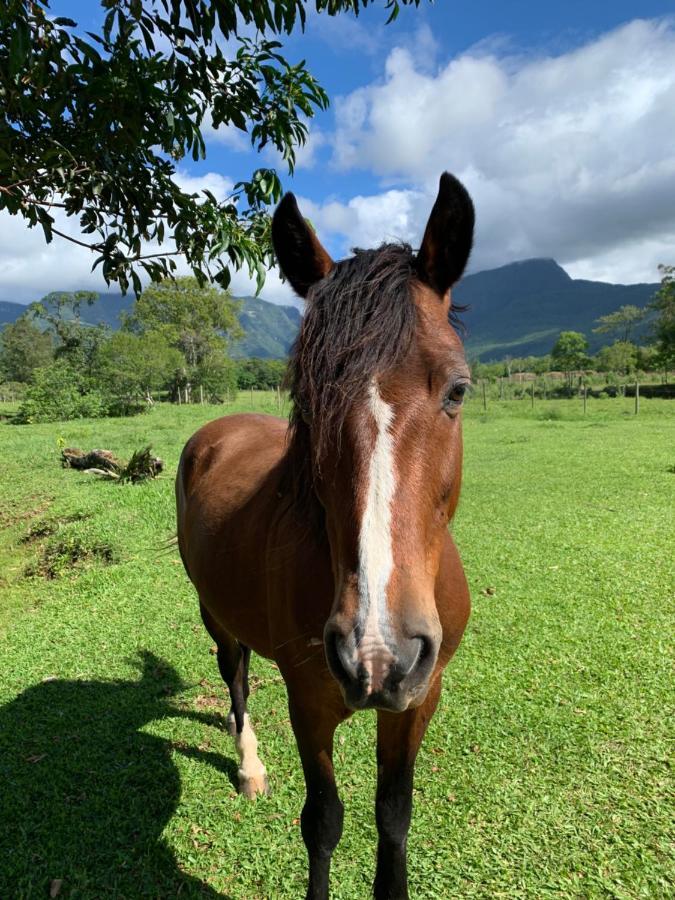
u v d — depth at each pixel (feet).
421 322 4.64
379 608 3.92
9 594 18.13
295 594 5.60
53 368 92.63
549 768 8.56
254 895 6.91
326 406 4.36
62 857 7.50
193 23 9.29
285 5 9.54
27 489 32.45
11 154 9.55
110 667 12.51
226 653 9.44
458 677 11.18
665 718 9.56
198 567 8.65
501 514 23.62
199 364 150.20
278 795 8.50
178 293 157.58
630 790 8.04
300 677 5.79
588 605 14.30
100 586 17.33
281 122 10.97
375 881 5.95
